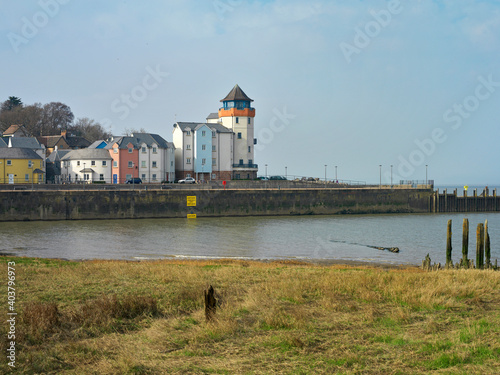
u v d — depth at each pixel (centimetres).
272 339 1534
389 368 1302
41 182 10719
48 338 1530
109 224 7475
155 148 11050
